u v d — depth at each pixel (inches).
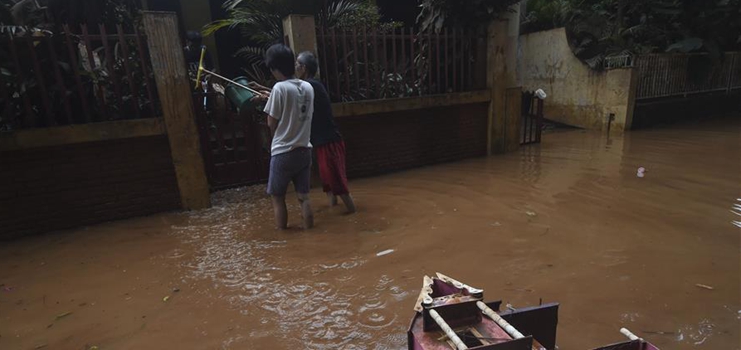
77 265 142.4
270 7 258.1
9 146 159.3
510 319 74.4
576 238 147.8
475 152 285.7
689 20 400.8
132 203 187.8
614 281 118.2
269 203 202.7
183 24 354.3
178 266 138.6
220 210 195.2
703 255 132.1
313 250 146.3
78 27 188.5
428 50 251.6
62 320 110.0
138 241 161.2
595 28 393.4
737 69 444.8
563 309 105.4
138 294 121.8
